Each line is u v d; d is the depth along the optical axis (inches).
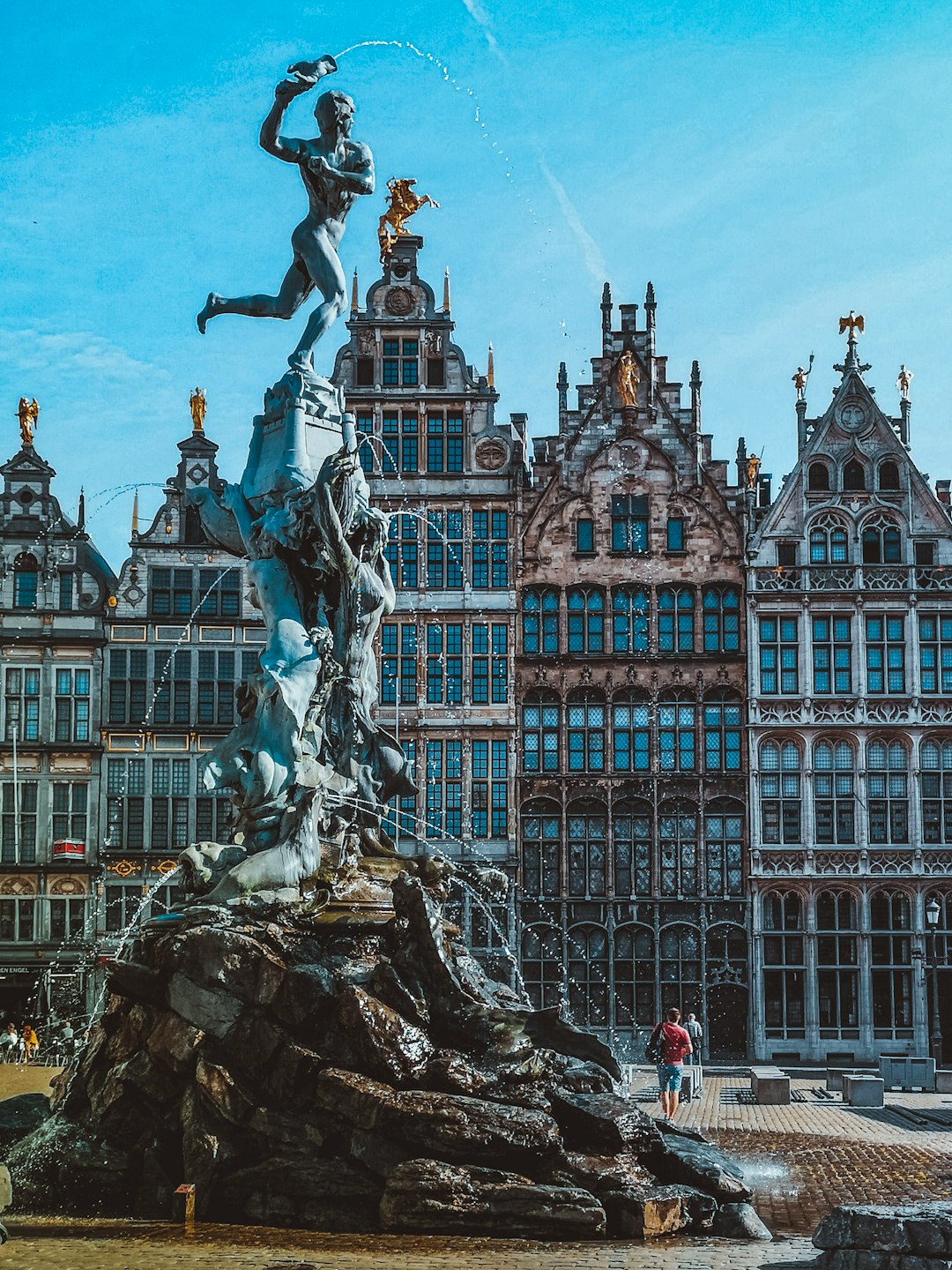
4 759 2888.8
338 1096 954.1
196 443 2987.2
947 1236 769.6
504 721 2837.1
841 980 2755.9
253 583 1296.8
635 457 2903.5
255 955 1023.0
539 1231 895.7
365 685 1291.8
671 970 2780.5
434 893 1216.8
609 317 2935.5
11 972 2834.6
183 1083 1021.8
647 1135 962.1
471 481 2896.2
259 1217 953.5
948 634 2837.1
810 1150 1285.7
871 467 2874.0
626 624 2871.6
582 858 2817.4
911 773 2795.3
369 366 2933.1
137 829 2886.3
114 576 2984.7
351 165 1328.7
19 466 2945.4
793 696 2815.0
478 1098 958.4
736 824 2815.0
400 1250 855.1
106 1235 908.6
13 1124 1123.3
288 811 1152.2
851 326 2913.4
